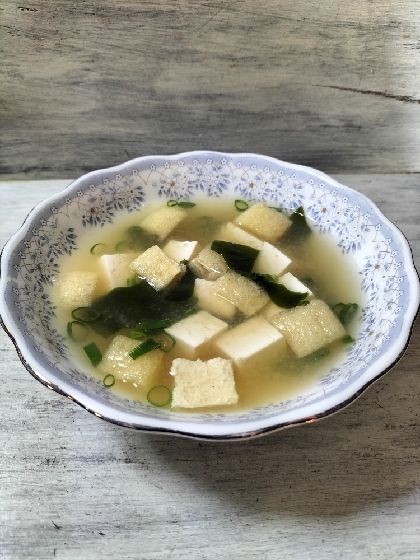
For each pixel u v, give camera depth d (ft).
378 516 0.68
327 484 0.71
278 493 0.70
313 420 0.62
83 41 1.04
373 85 1.13
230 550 0.64
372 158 1.28
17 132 1.18
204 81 1.11
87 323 0.85
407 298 0.77
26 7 0.98
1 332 0.89
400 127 1.22
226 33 1.04
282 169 1.05
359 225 0.96
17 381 0.82
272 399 0.75
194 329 0.85
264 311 0.90
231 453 0.74
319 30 1.04
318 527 0.67
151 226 1.03
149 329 0.85
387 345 0.71
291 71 1.11
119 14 1.00
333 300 0.91
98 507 0.68
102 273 0.94
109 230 1.02
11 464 0.72
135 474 0.72
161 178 1.06
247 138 1.22
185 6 1.00
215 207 1.09
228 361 0.80
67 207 0.96
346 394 0.64
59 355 0.75
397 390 0.82
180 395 0.73
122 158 1.25
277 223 1.03
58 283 0.90
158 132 1.20
